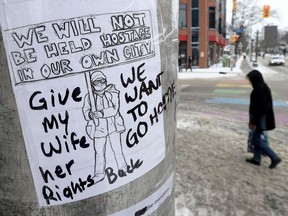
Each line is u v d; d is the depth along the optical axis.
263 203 4.70
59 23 1.41
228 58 40.66
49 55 1.43
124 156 1.65
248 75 5.89
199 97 14.29
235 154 6.70
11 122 1.46
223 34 59.78
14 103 1.44
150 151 1.76
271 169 5.98
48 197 1.56
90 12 1.44
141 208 1.78
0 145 1.49
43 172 1.53
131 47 1.57
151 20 1.64
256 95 5.82
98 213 1.64
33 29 1.39
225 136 7.95
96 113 1.54
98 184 1.61
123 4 1.51
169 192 2.01
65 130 1.51
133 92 1.62
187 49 37.12
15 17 1.37
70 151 1.53
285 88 17.27
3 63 1.41
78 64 1.47
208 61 39.56
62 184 1.56
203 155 6.49
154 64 1.69
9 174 1.53
